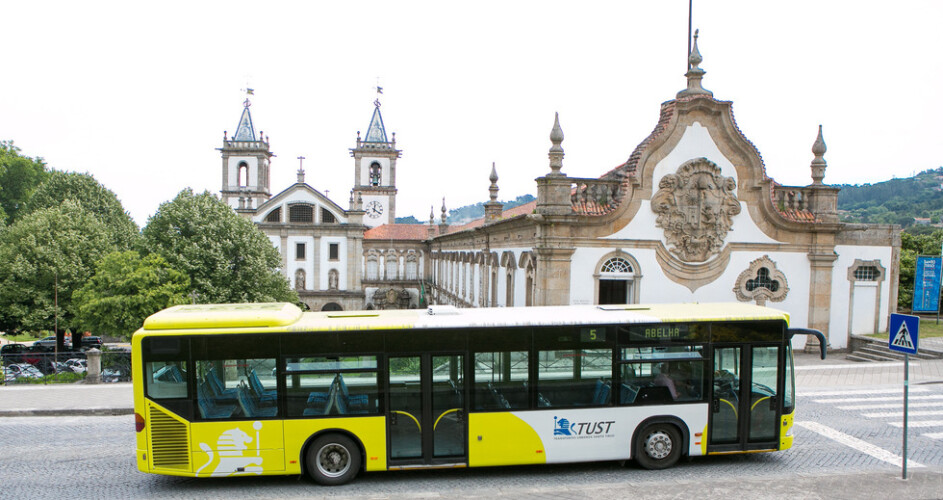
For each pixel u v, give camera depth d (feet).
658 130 80.33
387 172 263.49
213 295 132.16
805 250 85.40
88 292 117.19
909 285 122.01
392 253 236.84
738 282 83.41
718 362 41.42
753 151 81.76
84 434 51.72
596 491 35.73
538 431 39.78
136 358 37.35
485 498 34.73
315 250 223.30
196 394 37.60
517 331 39.55
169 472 37.55
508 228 97.66
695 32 81.20
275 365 38.06
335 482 38.70
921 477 37.70
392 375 38.78
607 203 80.12
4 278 127.13
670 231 80.64
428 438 39.04
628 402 40.60
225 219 140.77
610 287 81.51
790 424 42.16
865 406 58.44
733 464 42.34
